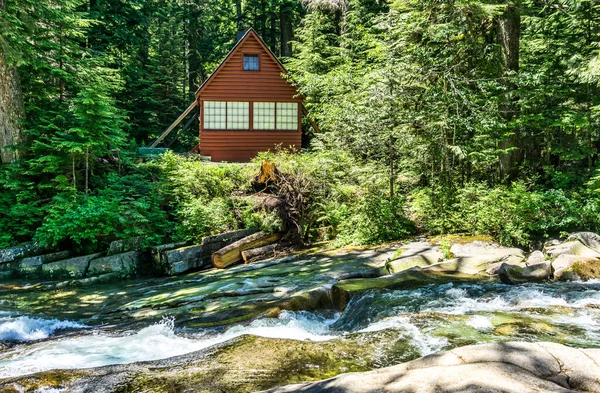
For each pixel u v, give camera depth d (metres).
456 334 5.12
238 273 10.60
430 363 3.51
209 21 39.12
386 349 4.70
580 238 9.80
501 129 12.32
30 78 15.02
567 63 14.32
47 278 11.28
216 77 20.70
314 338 5.98
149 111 26.20
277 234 13.07
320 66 24.61
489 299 6.97
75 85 15.20
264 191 14.41
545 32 15.86
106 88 15.82
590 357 3.51
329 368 4.25
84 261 11.52
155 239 12.65
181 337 6.30
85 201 12.85
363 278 8.43
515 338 4.98
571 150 13.57
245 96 20.92
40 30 14.91
